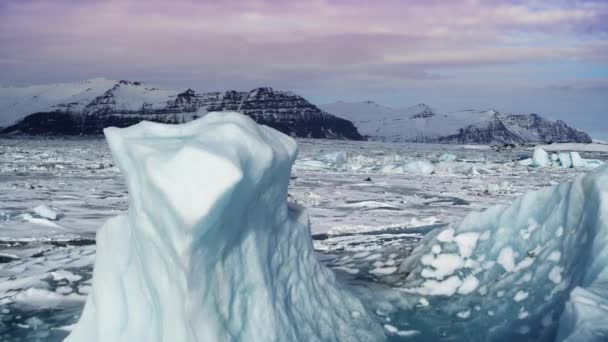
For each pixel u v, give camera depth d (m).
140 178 3.86
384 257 8.02
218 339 3.87
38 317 6.60
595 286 4.53
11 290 7.64
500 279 6.23
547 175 40.38
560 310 5.07
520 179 36.06
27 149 77.25
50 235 13.55
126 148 4.04
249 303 4.20
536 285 5.76
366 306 6.03
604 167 5.80
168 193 3.48
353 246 11.45
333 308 5.23
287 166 4.54
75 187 25.75
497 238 6.65
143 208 3.85
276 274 4.63
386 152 98.81
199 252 3.66
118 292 4.44
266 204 4.43
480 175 40.00
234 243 4.09
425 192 26.31
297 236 5.01
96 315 4.53
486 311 5.86
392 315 6.01
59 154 62.12
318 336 4.81
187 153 3.55
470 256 6.74
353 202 21.75
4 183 26.77
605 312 3.95
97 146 99.00
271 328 4.29
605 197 5.31
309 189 27.25
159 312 4.05
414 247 8.10
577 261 5.39
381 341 5.33
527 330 5.32
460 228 7.08
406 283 6.87
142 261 4.11
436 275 6.77
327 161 51.81
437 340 5.43
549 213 6.30
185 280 3.68
